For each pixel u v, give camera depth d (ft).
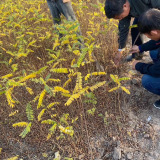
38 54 11.37
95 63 9.68
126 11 6.80
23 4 17.56
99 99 8.08
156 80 6.82
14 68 8.81
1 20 13.14
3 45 12.24
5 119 8.04
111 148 6.47
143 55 9.93
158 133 6.57
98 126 7.15
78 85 5.91
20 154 6.81
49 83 9.18
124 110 7.50
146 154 6.12
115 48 10.00
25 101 8.58
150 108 7.42
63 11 10.01
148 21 5.42
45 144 6.93
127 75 8.90
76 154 6.44
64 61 9.86
